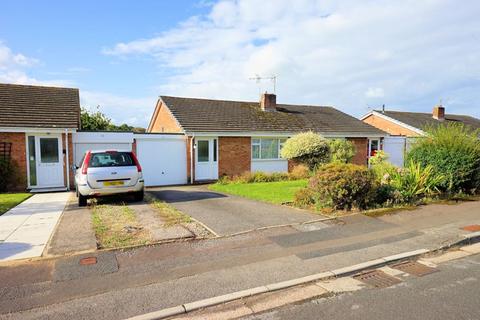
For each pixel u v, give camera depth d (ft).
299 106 87.04
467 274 15.72
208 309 12.56
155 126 82.43
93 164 31.58
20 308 12.30
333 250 18.67
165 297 13.19
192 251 18.34
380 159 43.09
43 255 17.40
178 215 26.32
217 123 62.95
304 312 12.25
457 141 36.50
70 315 11.84
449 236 21.26
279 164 67.05
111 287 13.99
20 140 45.91
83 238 20.12
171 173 57.52
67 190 46.73
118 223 23.63
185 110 66.03
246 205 31.37
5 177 44.34
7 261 16.61
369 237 21.07
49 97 54.90
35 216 26.76
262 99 77.41
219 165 61.16
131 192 32.60
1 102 49.70
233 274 15.39
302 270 15.88
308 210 28.37
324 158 48.80
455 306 12.50
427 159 37.47
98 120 98.78
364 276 15.66
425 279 15.17
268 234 21.56
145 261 16.83
